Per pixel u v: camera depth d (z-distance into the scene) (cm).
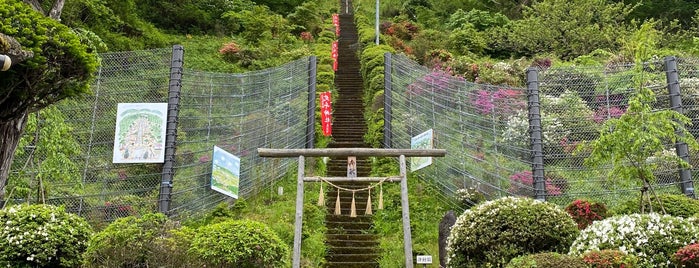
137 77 1155
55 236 755
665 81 1104
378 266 971
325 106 1477
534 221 737
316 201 1170
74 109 1114
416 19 2997
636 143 816
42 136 1015
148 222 756
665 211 834
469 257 761
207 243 735
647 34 1012
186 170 1098
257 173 1225
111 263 720
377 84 1725
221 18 2556
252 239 748
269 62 2080
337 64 2264
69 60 644
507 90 1241
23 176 1021
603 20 2194
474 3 2997
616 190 1030
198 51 2109
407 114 1370
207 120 1186
